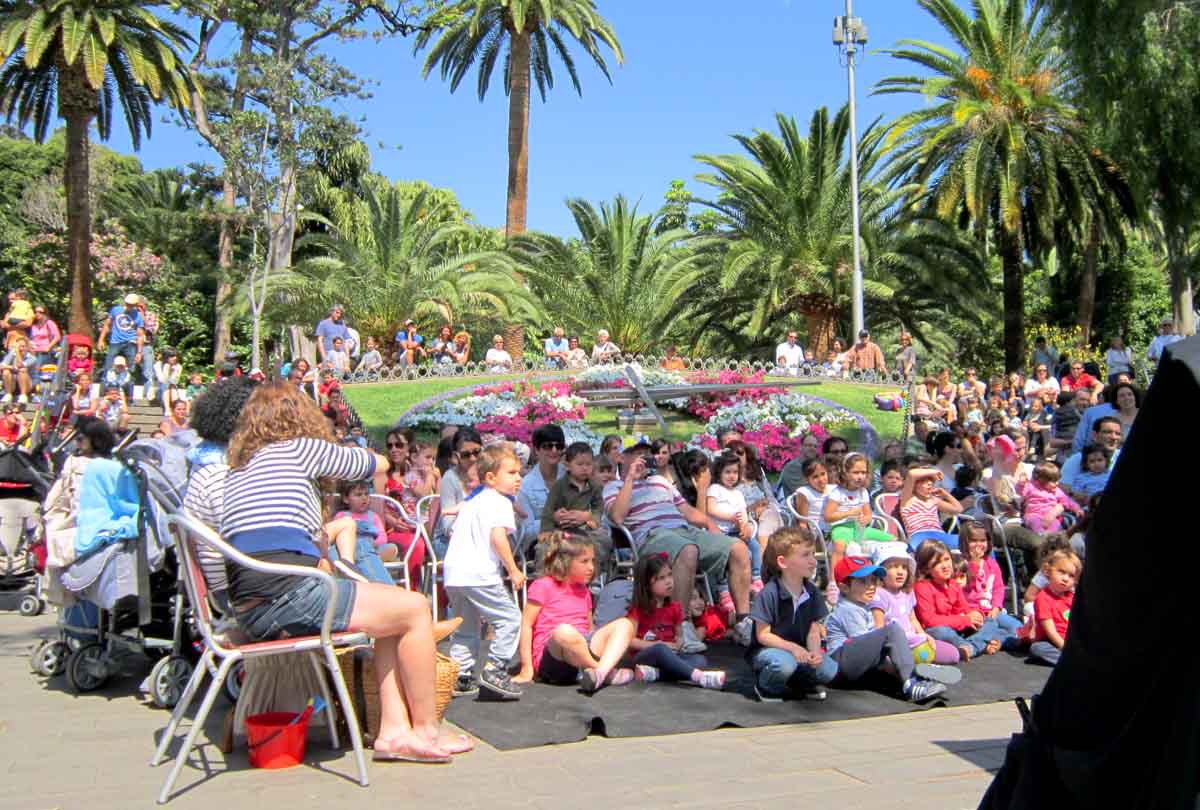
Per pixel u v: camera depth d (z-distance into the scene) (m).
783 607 6.30
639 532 8.12
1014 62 25.50
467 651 6.44
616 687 6.45
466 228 34.50
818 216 30.61
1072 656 2.20
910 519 9.04
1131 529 1.94
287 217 31.03
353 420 17.08
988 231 29.02
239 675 5.94
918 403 19.27
